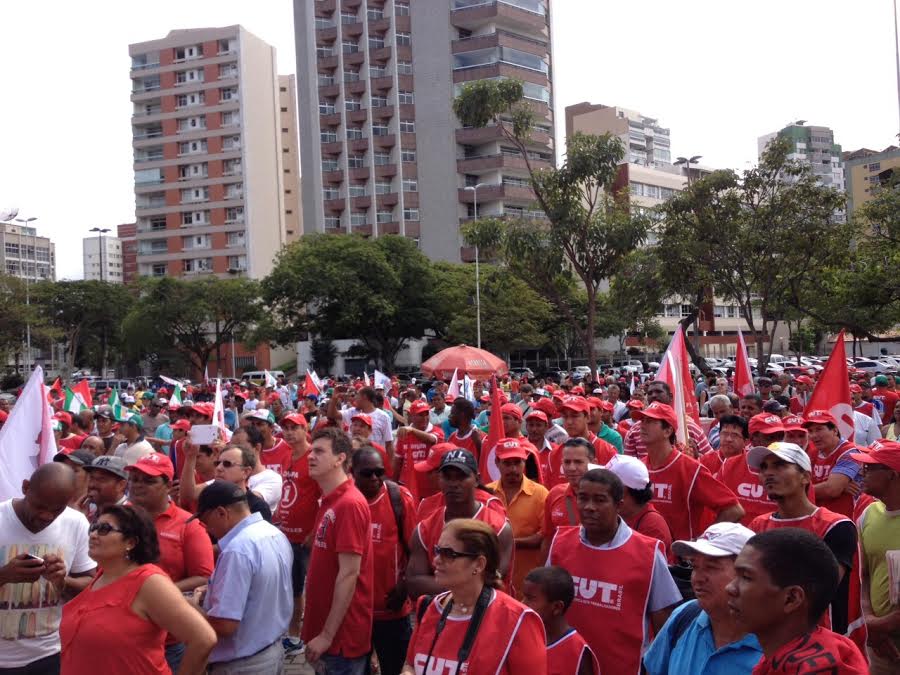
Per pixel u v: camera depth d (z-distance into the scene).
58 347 81.06
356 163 76.12
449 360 21.27
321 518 5.30
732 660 3.48
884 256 24.62
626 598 4.51
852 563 4.82
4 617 4.87
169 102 87.12
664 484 6.50
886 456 4.94
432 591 5.12
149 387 48.84
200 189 86.62
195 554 5.20
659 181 82.25
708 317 79.62
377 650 5.98
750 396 10.45
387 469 10.12
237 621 4.62
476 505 5.31
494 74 72.38
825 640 2.98
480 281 55.12
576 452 5.79
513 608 3.61
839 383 9.16
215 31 85.69
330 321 56.84
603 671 4.48
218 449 7.47
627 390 22.30
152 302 64.81
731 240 25.95
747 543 3.08
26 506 4.98
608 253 25.03
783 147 25.23
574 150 24.16
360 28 75.94
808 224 24.89
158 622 3.91
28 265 117.75
